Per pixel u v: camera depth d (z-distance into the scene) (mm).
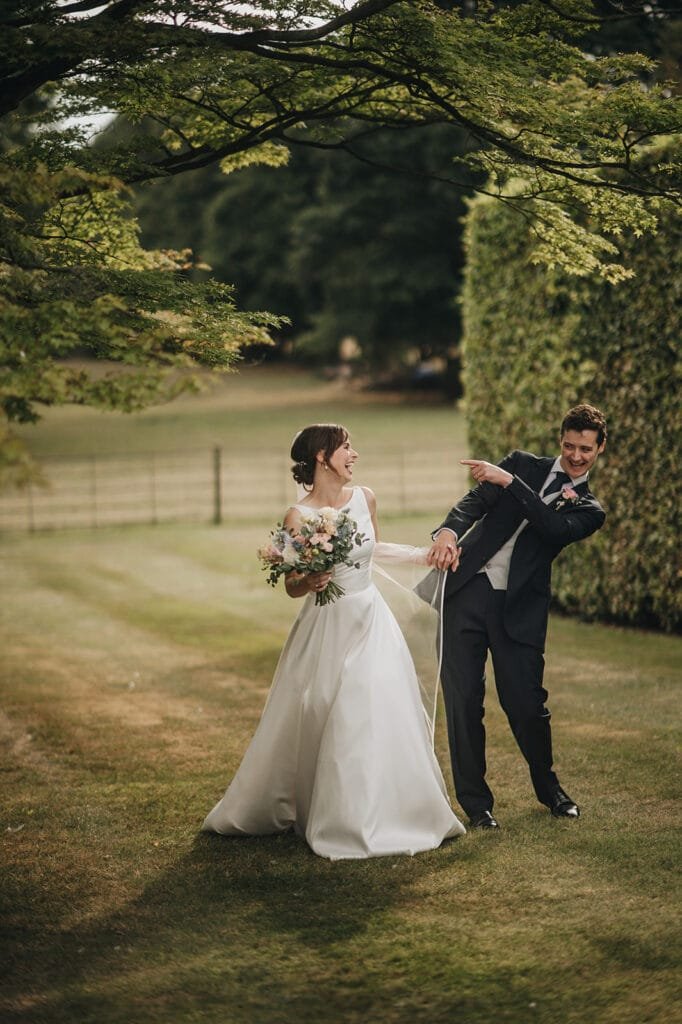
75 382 4445
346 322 43812
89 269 5492
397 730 5352
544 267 11492
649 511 10344
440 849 5324
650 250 9984
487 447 12922
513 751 7039
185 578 14711
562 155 6812
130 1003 3984
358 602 5422
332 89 7449
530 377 11930
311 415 43188
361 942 4406
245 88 7188
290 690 5492
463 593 5762
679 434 9922
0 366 4367
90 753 7234
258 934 4508
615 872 5008
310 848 5359
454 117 6918
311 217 41750
